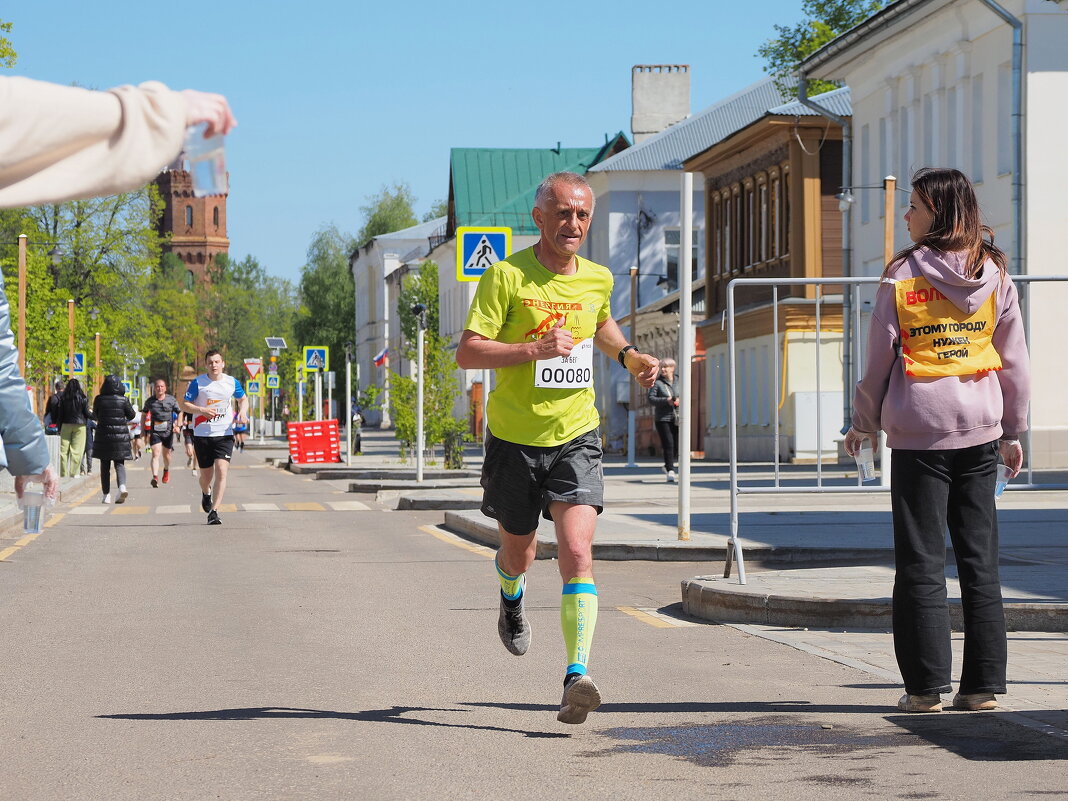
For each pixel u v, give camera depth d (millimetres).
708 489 25672
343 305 132000
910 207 7180
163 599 11844
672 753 6207
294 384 108938
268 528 19938
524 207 88562
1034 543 14453
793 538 15070
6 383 4207
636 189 63500
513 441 6852
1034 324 30141
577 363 6867
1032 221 30266
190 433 40281
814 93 64562
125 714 7117
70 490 30094
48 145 3289
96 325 73500
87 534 18875
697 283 54438
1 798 5504
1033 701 7238
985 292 6930
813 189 43906
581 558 6711
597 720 6922
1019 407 7105
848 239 39219
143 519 21891
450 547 16844
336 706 7301
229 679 8086
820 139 43969
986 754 6109
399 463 46750
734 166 49250
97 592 12352
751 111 66062
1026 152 30266
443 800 5445
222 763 6074
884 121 39062
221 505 25734
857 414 7156
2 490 26516
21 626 10273
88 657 8883
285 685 7895
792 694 7559
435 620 10516
